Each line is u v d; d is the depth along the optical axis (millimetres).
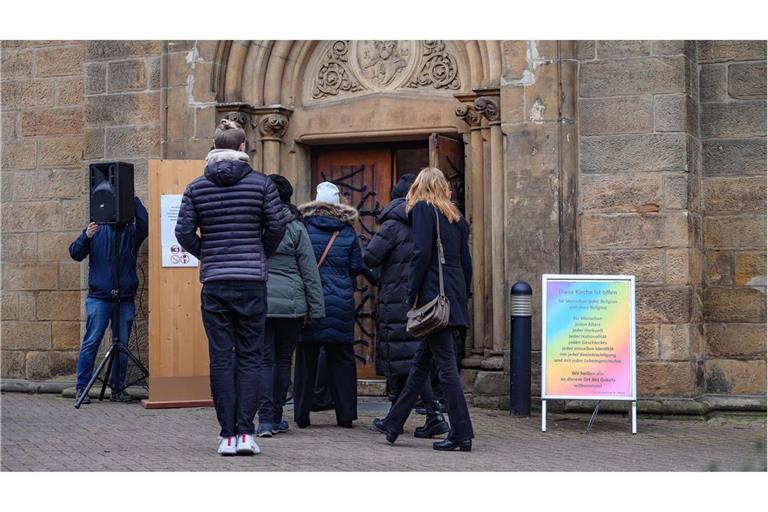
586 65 11930
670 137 11664
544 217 11930
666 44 11703
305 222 10680
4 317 14430
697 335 11812
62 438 10039
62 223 14258
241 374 8938
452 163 12734
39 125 14383
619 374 10820
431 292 9219
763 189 11891
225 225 8781
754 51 11938
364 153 13562
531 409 11891
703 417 11492
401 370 10492
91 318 12727
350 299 10641
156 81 13406
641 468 8758
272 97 13383
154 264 12414
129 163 12703
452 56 12914
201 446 9531
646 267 11680
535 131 11984
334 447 9555
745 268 11930
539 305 11953
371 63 13211
